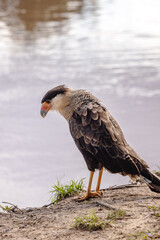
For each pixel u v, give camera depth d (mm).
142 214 5320
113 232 4863
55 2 54812
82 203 6301
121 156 5852
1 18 44906
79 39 39625
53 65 30078
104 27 47250
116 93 23969
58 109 6746
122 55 33562
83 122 6164
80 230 5051
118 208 5555
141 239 4605
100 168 6176
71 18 48750
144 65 29922
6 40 37281
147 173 5801
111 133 5965
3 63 30672
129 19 54062
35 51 34062
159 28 47750
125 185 6910
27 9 49156
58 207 6297
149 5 66562
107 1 68125
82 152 6195
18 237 5102
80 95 6559
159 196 6156
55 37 39281
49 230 5219
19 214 6141
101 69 28844
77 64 30344
